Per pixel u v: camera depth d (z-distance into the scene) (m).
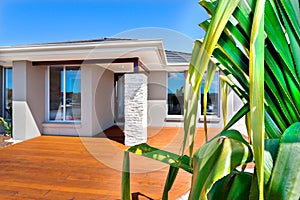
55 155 5.18
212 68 1.12
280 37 0.72
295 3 0.70
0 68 9.88
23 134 7.52
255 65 0.56
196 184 0.61
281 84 0.75
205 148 0.66
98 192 3.19
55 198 3.00
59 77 8.42
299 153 0.57
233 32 0.79
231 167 0.59
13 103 7.59
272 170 0.58
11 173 3.96
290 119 0.77
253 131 0.54
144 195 3.03
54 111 8.51
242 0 0.73
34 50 6.54
